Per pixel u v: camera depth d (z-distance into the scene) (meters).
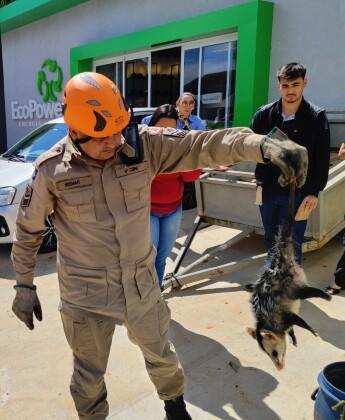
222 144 1.91
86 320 1.99
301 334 3.43
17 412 2.71
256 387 2.83
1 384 2.97
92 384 2.09
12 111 15.30
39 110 13.91
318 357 3.13
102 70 11.45
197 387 2.85
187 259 5.30
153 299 2.09
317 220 4.29
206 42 8.48
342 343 3.30
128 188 1.91
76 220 1.91
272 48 7.26
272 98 7.37
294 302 1.85
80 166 1.87
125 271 1.97
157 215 3.48
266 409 2.63
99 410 2.19
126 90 10.78
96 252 1.94
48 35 12.98
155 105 9.96
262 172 3.67
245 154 1.82
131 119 2.00
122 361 3.17
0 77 11.27
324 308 3.85
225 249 4.96
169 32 8.78
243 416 2.58
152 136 2.05
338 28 6.40
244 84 7.34
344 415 1.95
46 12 12.44
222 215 5.18
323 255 5.07
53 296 4.34
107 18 10.84
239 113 7.48
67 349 3.39
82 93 1.75
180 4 8.88
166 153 2.04
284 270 1.84
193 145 2.01
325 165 3.41
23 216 2.00
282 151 1.66
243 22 7.26
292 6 6.91
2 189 5.28
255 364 3.08
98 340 2.06
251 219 4.94
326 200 4.33
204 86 8.71
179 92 9.27
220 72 8.32
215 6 8.12
